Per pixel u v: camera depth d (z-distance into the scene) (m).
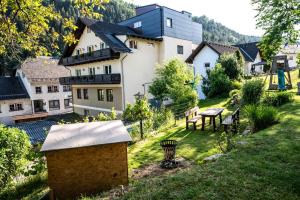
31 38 7.82
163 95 22.78
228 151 8.06
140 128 13.55
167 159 8.75
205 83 27.28
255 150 7.30
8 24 7.14
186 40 33.47
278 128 9.48
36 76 39.03
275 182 5.23
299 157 6.50
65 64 32.03
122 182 7.36
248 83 16.31
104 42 24.78
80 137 7.56
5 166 8.33
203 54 30.38
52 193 6.90
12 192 8.14
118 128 8.52
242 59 31.11
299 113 11.56
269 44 15.41
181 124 15.64
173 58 23.83
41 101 40.34
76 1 6.99
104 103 28.92
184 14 33.44
